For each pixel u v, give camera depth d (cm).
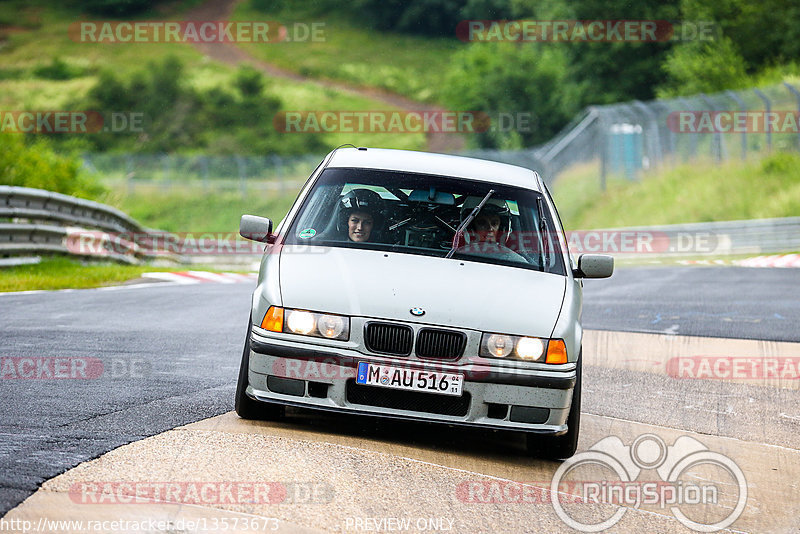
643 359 3491
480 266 2227
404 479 1786
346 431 2106
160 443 1850
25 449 1748
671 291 6022
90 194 8769
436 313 2016
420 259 2211
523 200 2473
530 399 2014
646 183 14262
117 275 5794
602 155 14688
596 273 2358
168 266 8700
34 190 5781
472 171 2538
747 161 13375
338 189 2402
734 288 6247
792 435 2508
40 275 5409
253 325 2067
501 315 2052
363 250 2228
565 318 2114
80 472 1628
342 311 2006
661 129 14475
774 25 18525
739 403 2855
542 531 1620
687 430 2492
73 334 3234
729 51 18000
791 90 13162
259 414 2112
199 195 19600
